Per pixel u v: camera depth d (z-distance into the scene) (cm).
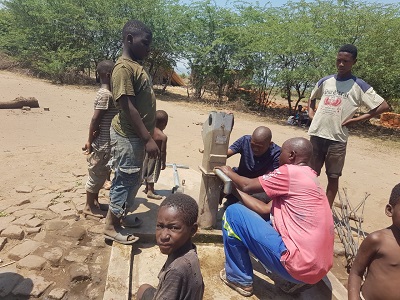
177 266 176
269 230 274
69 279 293
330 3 1537
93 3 1828
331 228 266
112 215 337
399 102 1570
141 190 459
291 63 1511
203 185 361
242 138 388
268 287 312
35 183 487
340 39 1380
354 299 230
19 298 268
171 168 561
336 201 575
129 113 304
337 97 430
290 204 270
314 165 461
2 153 614
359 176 757
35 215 389
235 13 1705
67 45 1825
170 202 186
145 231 359
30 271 297
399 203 218
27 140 718
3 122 845
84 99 1355
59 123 900
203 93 1877
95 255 328
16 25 1977
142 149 327
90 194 390
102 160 373
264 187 279
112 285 280
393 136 1339
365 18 1380
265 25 1584
